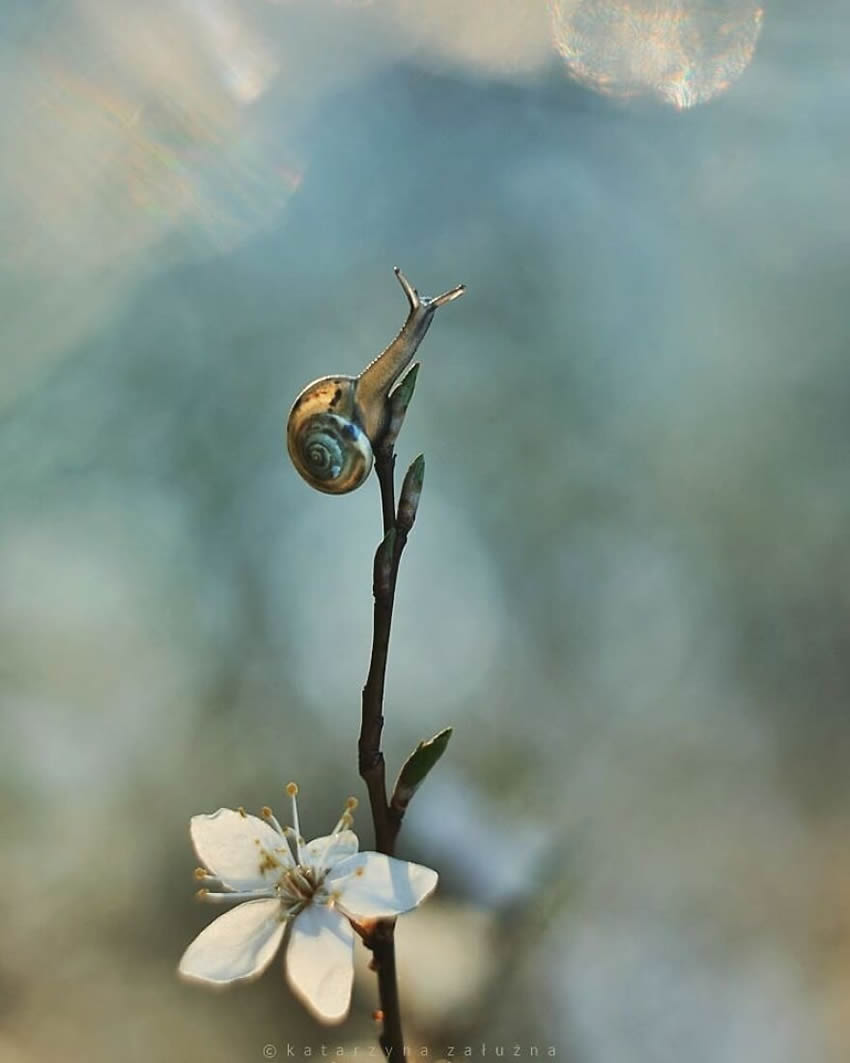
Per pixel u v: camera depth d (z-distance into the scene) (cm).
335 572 58
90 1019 44
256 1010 44
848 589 56
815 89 78
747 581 57
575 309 69
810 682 53
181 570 58
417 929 43
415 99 77
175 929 45
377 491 61
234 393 65
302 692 53
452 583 57
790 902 46
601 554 58
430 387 65
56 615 54
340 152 76
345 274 70
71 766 49
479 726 51
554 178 74
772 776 49
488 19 81
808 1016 44
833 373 63
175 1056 43
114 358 66
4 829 46
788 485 60
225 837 38
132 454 62
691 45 81
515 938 43
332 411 36
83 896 46
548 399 65
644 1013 44
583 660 54
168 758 50
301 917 37
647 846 46
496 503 60
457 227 72
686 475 61
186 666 54
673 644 54
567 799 47
